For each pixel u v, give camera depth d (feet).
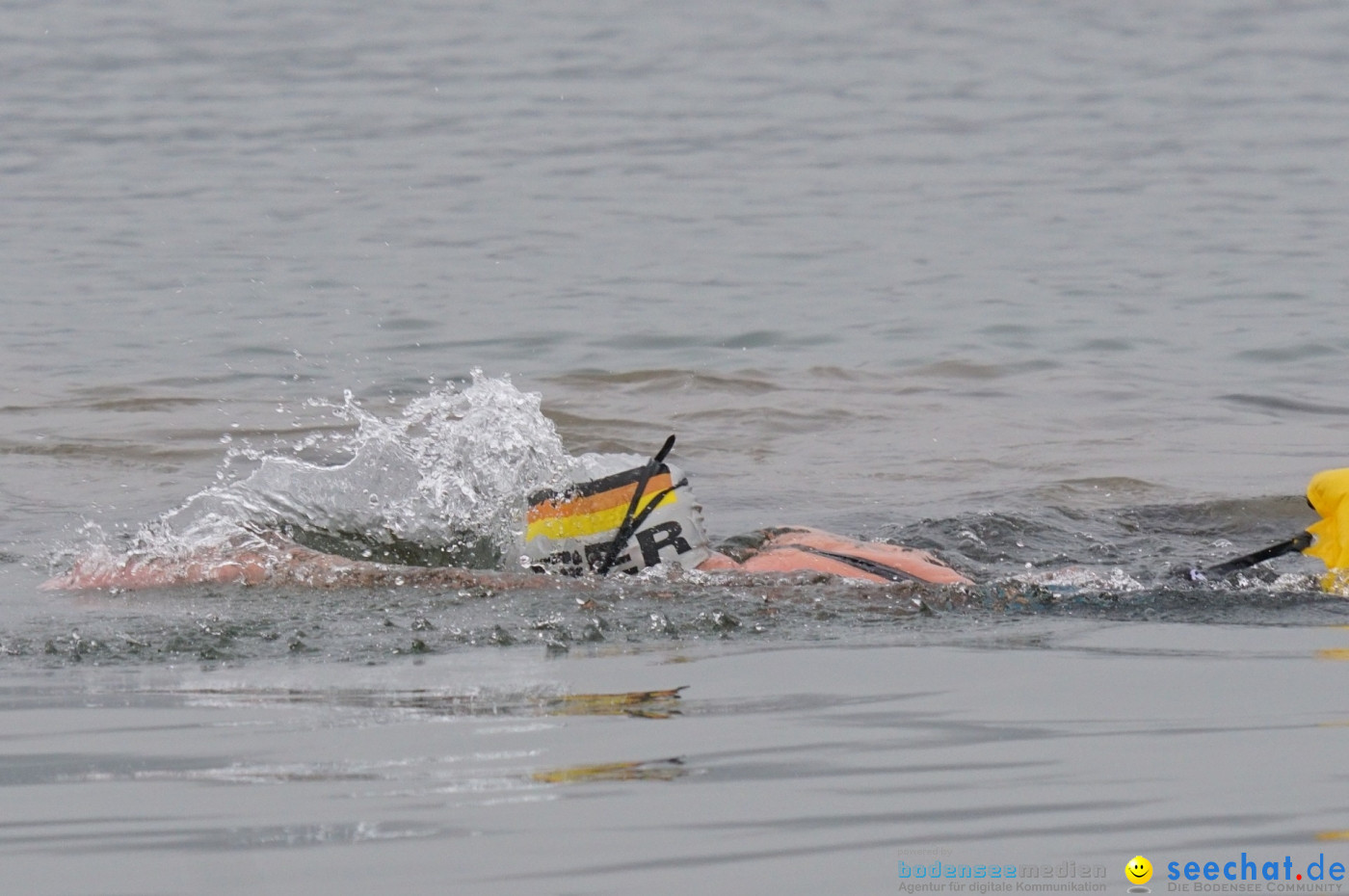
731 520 104.22
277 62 437.99
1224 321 179.52
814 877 37.99
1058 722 52.26
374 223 241.76
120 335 170.71
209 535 83.92
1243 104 373.20
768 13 563.07
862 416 138.41
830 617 70.28
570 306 186.80
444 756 48.01
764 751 48.44
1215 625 69.72
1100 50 475.31
